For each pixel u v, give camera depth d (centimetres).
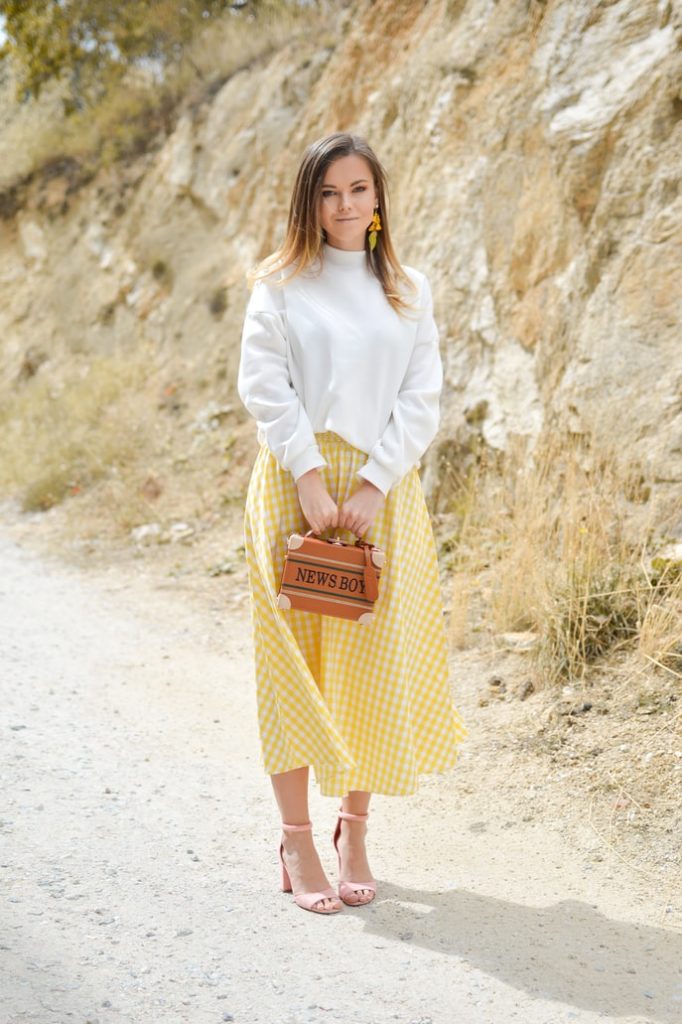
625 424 474
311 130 891
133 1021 206
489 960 240
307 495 252
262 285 262
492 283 591
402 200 699
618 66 516
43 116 1348
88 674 455
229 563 618
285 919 256
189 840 301
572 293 524
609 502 446
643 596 393
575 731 350
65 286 1170
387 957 239
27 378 1130
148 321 1027
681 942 251
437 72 691
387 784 259
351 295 260
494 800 326
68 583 613
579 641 383
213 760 368
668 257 480
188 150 1074
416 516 270
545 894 275
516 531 462
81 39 1176
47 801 318
